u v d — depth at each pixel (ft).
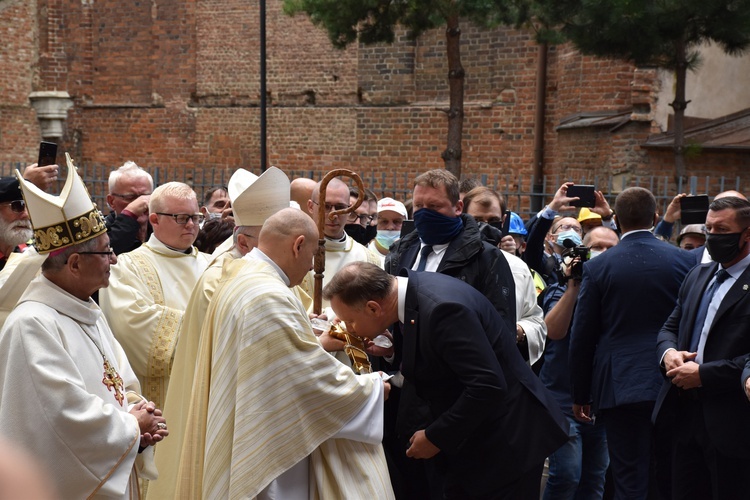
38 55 61.36
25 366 9.63
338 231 17.07
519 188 36.63
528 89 47.73
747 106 42.47
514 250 18.20
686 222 20.80
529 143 47.88
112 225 18.01
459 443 11.59
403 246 15.62
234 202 13.64
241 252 13.69
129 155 59.98
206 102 57.57
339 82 53.16
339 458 11.34
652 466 15.98
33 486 3.34
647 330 15.88
